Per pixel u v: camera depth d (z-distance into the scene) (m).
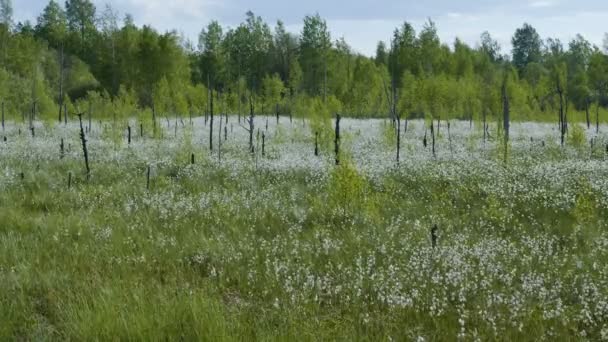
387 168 22.02
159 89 50.50
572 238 11.63
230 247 10.98
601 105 70.50
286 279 9.15
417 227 12.55
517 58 127.19
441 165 22.64
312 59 74.44
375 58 99.25
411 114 64.44
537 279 8.58
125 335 6.46
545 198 15.51
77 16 100.44
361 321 7.60
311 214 14.24
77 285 8.48
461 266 9.59
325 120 29.53
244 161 24.47
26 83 60.88
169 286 8.58
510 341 6.95
